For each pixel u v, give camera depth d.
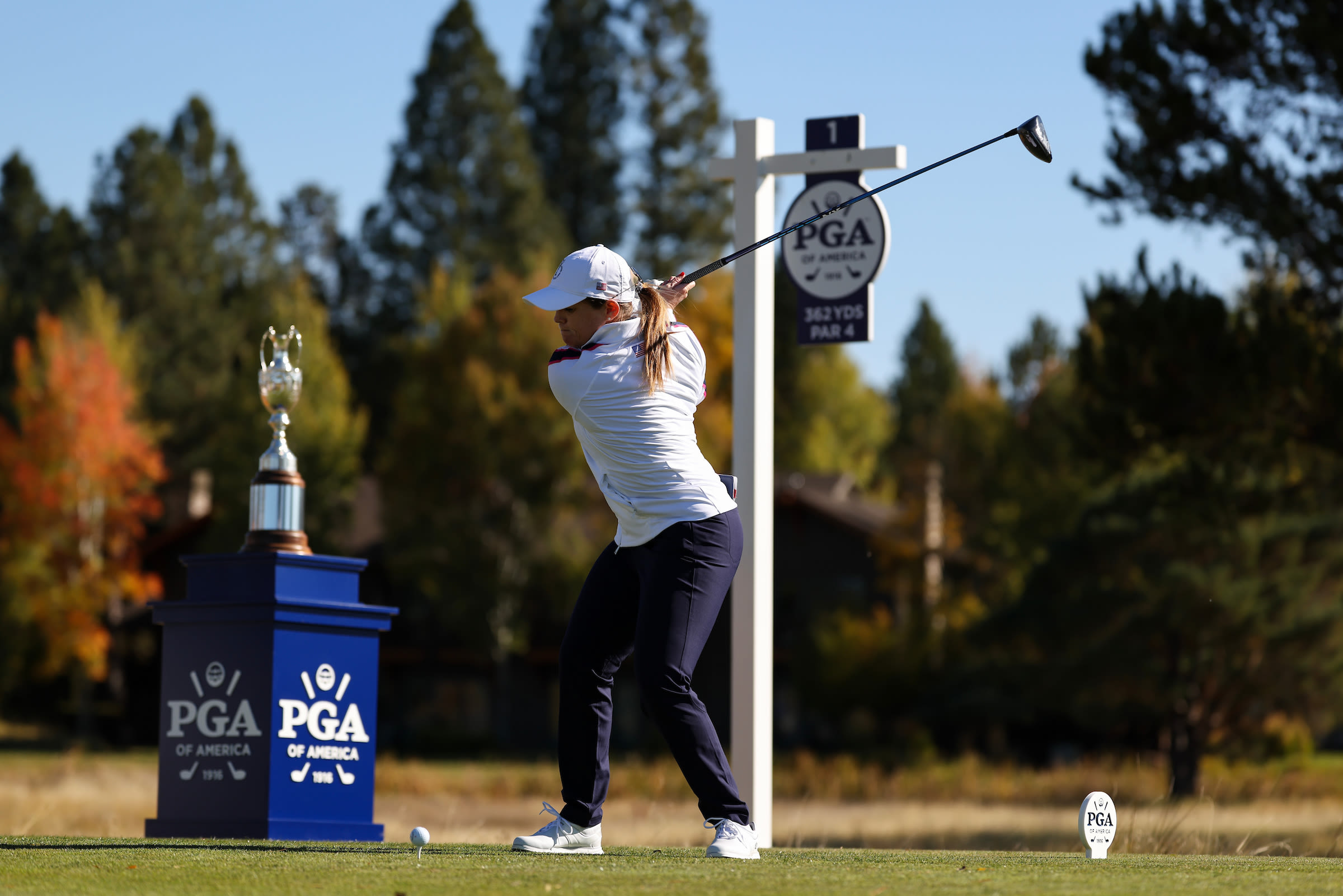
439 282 53.88
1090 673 27.62
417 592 49.66
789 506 47.53
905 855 5.08
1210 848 8.98
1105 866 4.44
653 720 4.62
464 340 45.09
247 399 49.88
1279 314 15.57
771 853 5.09
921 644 39.38
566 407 4.69
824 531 47.53
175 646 6.79
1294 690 27.19
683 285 4.95
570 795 4.89
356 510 53.00
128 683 51.78
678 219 69.44
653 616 4.59
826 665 39.69
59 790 21.70
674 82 70.19
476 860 4.36
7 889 3.57
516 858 4.45
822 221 7.83
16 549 46.69
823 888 3.59
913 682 38.84
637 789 24.58
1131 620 27.11
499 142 68.56
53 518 46.72
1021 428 44.47
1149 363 15.73
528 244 67.25
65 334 50.62
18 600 46.41
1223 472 16.95
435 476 44.34
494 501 44.78
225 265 75.62
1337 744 45.47
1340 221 15.12
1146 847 8.84
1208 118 15.71
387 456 45.78
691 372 4.73
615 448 4.64
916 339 83.31
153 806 18.70
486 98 68.56
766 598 7.52
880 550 44.97
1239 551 26.66
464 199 68.06
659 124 70.06
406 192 68.81
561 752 4.89
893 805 25.19
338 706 6.73
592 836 4.89
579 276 4.64
